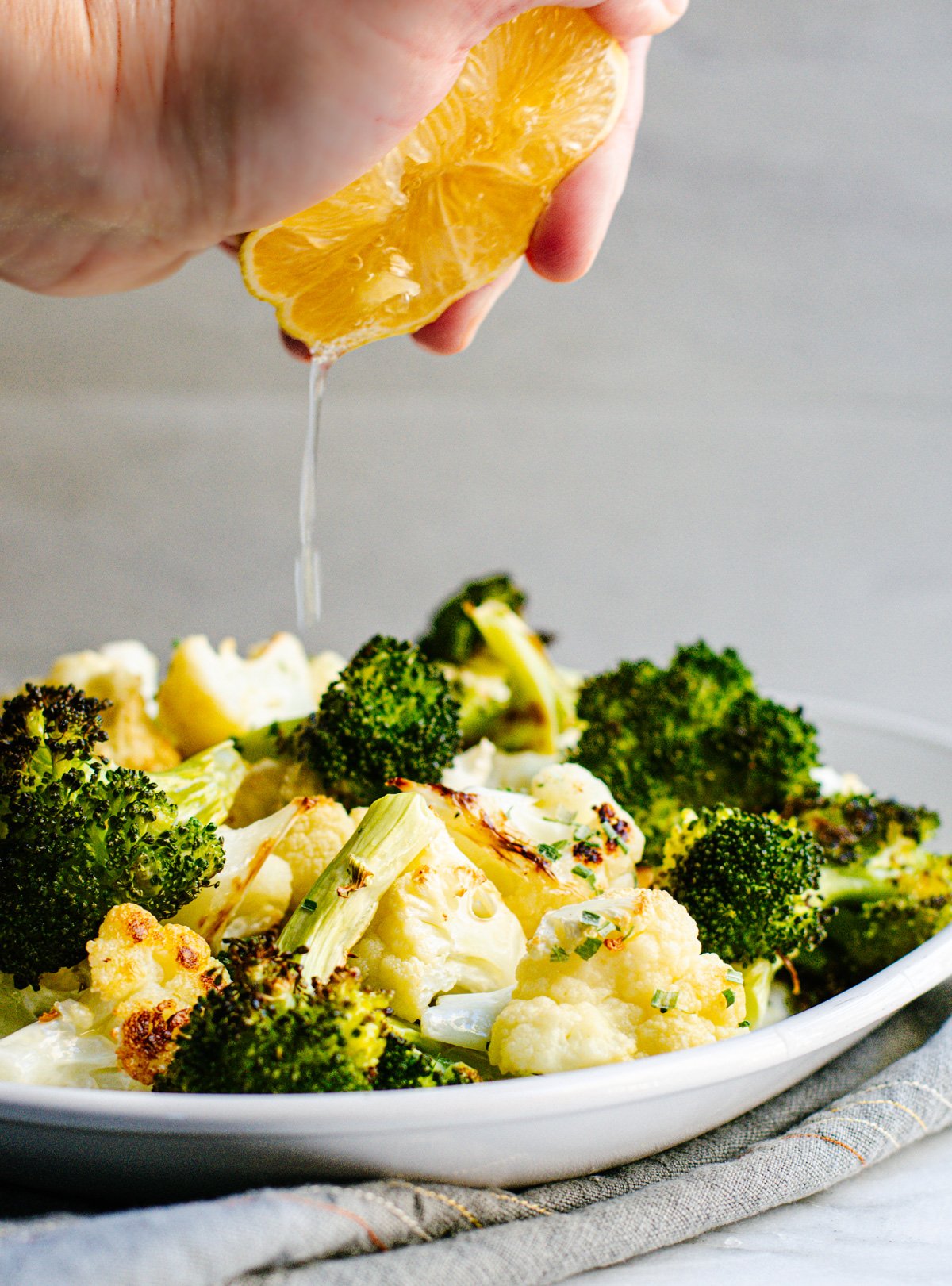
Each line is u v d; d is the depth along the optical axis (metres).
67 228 0.26
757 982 0.28
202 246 0.27
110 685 0.31
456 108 0.26
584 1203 0.23
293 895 0.27
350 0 0.23
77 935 0.25
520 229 0.28
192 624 0.70
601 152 0.30
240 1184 0.22
